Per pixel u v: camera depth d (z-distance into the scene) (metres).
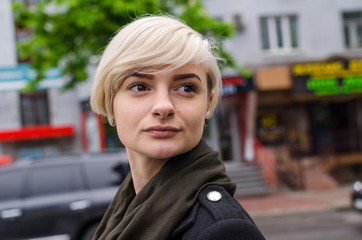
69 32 7.87
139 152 0.98
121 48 0.96
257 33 13.25
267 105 13.63
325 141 13.86
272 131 13.61
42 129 12.59
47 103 13.15
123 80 0.97
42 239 4.92
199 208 0.89
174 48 0.93
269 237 7.25
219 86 1.16
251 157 12.32
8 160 9.86
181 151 0.96
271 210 9.41
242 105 12.95
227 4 13.20
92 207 5.02
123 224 0.96
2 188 5.12
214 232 0.82
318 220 8.49
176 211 0.89
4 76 12.41
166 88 0.94
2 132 12.33
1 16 12.94
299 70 12.21
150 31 0.94
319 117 13.91
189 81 0.96
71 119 13.14
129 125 0.97
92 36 8.02
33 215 4.96
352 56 13.05
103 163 5.34
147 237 0.90
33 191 5.12
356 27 13.71
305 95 12.24
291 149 13.52
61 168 5.28
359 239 6.60
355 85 12.30
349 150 13.84
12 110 12.79
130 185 1.17
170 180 0.96
